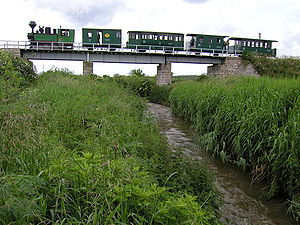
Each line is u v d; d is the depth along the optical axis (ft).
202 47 123.75
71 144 16.75
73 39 112.47
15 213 7.20
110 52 110.11
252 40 129.90
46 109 19.72
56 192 9.06
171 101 61.36
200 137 32.99
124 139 19.17
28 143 11.23
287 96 25.88
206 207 13.19
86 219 8.69
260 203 18.95
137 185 9.77
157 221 8.87
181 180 14.25
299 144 18.29
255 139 23.02
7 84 14.55
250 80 47.06
